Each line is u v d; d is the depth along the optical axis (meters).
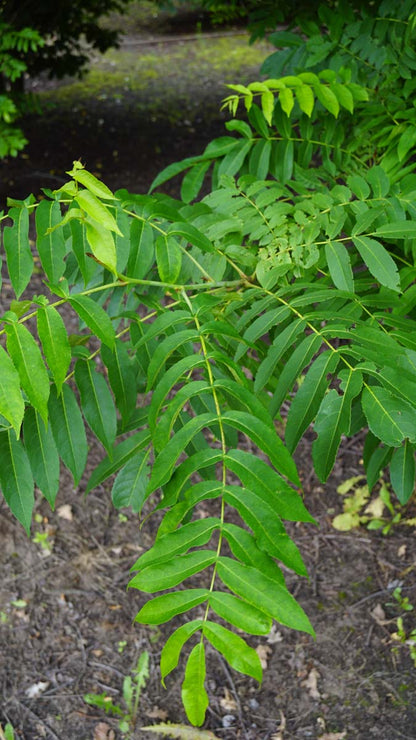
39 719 2.82
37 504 3.56
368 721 2.77
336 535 3.43
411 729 2.72
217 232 1.65
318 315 1.28
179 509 0.98
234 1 4.14
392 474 1.49
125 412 1.44
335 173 2.00
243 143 1.96
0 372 1.01
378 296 1.41
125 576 3.29
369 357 1.16
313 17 2.84
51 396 1.38
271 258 1.53
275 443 1.01
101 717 2.83
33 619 3.14
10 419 1.00
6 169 6.16
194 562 0.93
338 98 1.84
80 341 1.51
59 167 6.21
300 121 2.00
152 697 2.90
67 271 1.75
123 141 6.68
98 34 6.07
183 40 9.97
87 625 3.12
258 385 1.26
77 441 1.37
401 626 3.04
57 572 3.30
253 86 1.78
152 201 1.49
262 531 0.94
